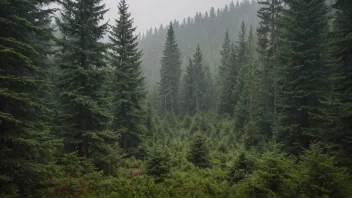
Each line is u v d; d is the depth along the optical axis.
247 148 20.31
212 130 32.94
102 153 15.63
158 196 10.09
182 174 13.40
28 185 9.76
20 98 8.72
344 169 8.43
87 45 15.26
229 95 45.41
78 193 10.45
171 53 55.19
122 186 11.31
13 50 8.70
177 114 52.22
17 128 9.48
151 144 24.12
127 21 24.14
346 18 14.16
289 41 18.09
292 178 8.48
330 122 14.32
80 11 14.66
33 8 10.26
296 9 19.08
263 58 31.47
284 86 18.78
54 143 10.20
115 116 22.56
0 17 8.70
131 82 23.06
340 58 14.72
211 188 10.97
